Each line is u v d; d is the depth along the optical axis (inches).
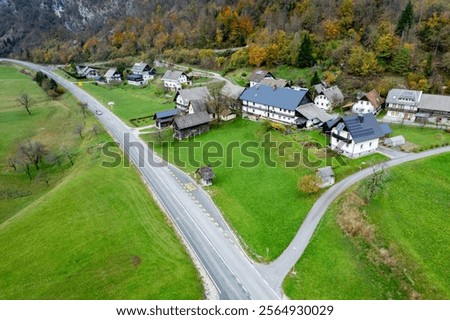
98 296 1644.9
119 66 6722.4
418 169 2388.0
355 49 4318.4
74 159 3356.3
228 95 3902.6
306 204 2203.5
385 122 3299.7
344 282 1640.0
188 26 7431.1
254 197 2352.4
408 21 4222.4
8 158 3486.7
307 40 4690.0
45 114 4830.2
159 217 2209.6
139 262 1833.2
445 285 1528.1
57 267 1841.8
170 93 5196.9
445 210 1999.3
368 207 2021.4
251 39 6067.9
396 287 1574.8
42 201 2529.5
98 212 2283.5
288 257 1823.3
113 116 4306.1
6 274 1831.9
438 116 3184.1
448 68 3779.5
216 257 1854.1
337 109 3752.5
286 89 3585.1
